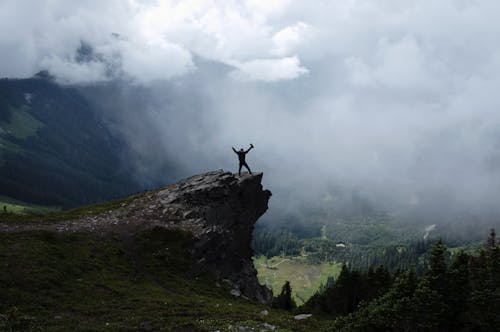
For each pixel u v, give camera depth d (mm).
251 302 52469
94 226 55312
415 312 41562
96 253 48469
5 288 35438
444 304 42781
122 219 58938
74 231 52281
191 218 62188
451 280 45469
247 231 74188
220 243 60125
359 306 46562
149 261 51094
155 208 63469
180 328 34344
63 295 37344
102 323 33656
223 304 44438
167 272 50250
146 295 42031
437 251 47469
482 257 65125
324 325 43500
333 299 97438
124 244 52812
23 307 33625
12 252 41562
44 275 39156
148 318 35531
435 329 44250
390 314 41969
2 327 29609
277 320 40812
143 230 56531
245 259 71875
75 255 46125
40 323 31625
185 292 47000
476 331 45906
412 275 46250
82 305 36469
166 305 39906
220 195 67562
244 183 71875
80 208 64688
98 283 41656
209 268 56281
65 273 41438
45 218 55656
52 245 45812
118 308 37281
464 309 45062
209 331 34281
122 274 46000
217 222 65875
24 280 37438
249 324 37469
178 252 54406
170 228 57969
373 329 42375
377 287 91250
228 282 55469
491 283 48375
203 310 40000
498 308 44594
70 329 31281
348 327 41750
